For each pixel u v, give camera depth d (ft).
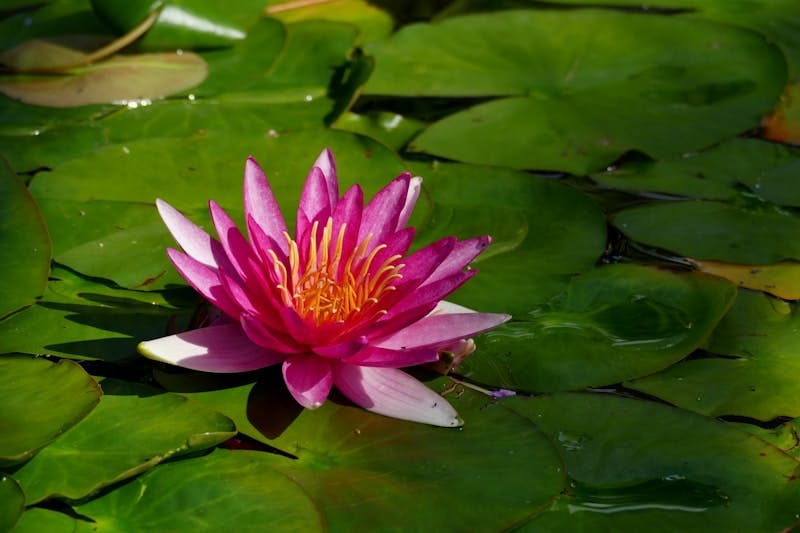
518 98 9.37
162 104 9.19
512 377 5.77
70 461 4.84
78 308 6.20
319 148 8.16
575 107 9.21
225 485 4.83
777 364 5.98
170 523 4.58
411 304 5.54
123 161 7.93
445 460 5.05
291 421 5.33
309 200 6.15
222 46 10.25
